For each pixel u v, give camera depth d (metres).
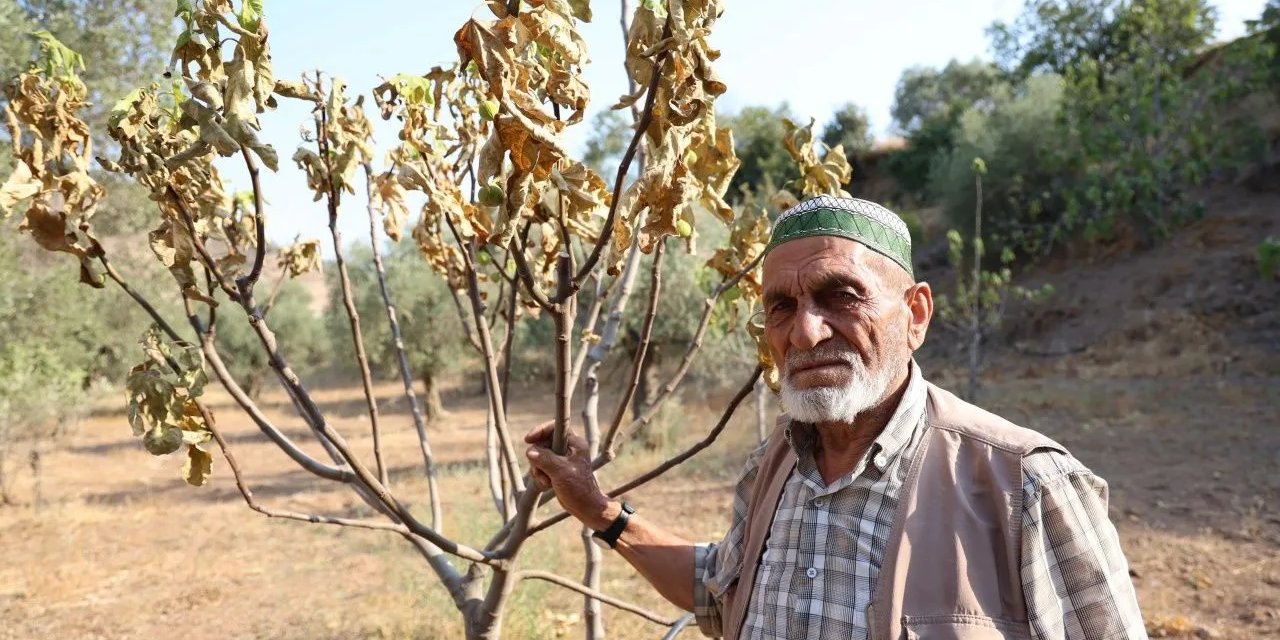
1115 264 18.72
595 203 1.24
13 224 8.83
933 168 26.25
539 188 1.21
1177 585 5.43
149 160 1.36
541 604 5.60
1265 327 14.38
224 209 1.62
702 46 1.17
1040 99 21.78
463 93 1.77
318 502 10.46
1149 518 6.79
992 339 17.95
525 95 1.11
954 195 21.98
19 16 7.46
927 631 1.24
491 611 1.83
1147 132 17.00
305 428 19.16
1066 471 1.30
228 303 22.95
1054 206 20.42
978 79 38.88
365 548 7.95
